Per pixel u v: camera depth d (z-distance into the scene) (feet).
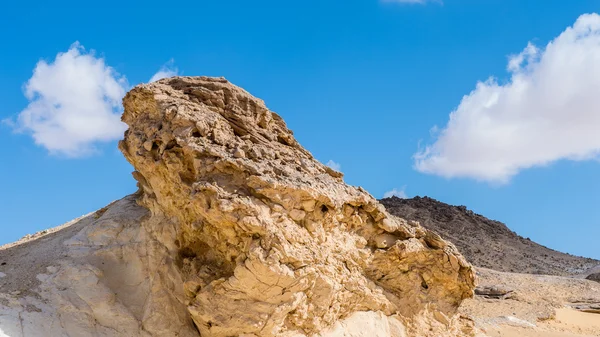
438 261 74.74
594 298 131.03
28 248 75.87
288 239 62.34
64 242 73.51
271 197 62.95
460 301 76.64
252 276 60.49
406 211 214.90
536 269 179.63
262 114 72.28
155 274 67.36
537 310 117.70
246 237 62.08
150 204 72.90
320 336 64.69
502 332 97.91
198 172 64.49
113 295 66.03
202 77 73.10
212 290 62.44
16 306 61.62
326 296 64.64
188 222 66.90
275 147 70.64
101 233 72.69
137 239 71.41
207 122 66.80
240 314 61.26
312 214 65.51
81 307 63.87
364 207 71.56
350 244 70.03
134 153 70.90
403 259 73.20
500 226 220.64
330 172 73.36
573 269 183.73
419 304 73.82
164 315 65.00
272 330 61.31
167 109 66.90
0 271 68.64
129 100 72.38
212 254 66.33
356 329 68.23
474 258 182.50
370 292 70.54
